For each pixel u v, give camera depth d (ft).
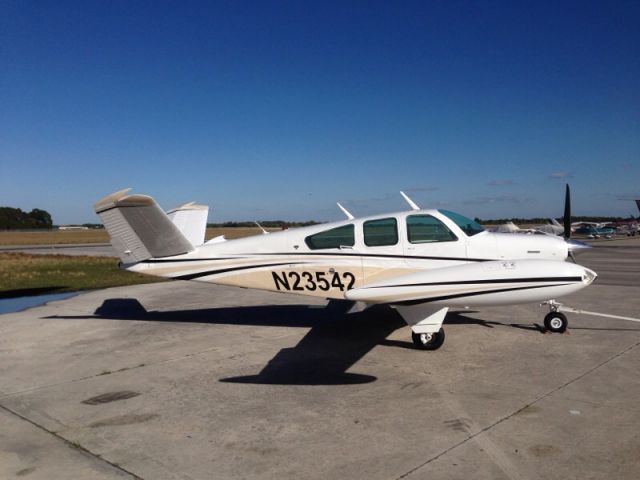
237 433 12.84
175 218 28.96
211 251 25.02
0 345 23.24
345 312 29.50
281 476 10.57
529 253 22.20
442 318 20.13
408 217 23.04
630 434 12.12
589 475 10.24
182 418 13.96
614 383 15.90
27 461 11.51
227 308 32.32
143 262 25.23
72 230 446.19
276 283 24.36
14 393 16.42
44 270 63.93
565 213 27.76
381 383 16.57
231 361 19.71
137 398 15.70
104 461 11.45
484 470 10.55
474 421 13.15
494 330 23.79
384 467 10.82
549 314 23.20
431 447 11.71
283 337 23.62
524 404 14.24
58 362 20.12
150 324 27.63
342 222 23.86
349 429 12.89
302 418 13.73
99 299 37.52
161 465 11.21
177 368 18.94
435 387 15.98
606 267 54.85
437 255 22.48
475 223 23.90
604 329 23.75
